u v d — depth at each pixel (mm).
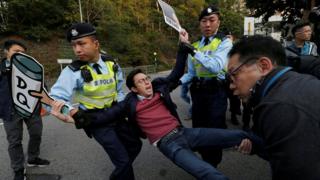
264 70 1296
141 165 4094
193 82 3340
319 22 4008
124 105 2842
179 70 3023
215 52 3090
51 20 31922
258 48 1293
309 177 1046
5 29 28219
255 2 21125
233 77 1388
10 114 3473
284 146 1089
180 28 3023
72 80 2688
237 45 1368
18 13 29797
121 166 2760
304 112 1093
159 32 47406
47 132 5914
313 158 1051
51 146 5047
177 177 3695
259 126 1220
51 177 3789
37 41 29094
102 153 4645
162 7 2865
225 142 2586
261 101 1228
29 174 3887
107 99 2820
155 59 38781
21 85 2490
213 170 2334
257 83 1292
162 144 2715
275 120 1125
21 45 3520
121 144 2803
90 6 34719
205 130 2707
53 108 2473
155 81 2980
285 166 1085
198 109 3324
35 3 30453
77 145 5059
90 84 2707
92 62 2773
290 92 1160
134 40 39375
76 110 2584
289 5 18672
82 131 5891
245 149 2490
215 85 3178
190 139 2713
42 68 2412
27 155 4508
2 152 4785
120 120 2893
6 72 3416
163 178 3682
